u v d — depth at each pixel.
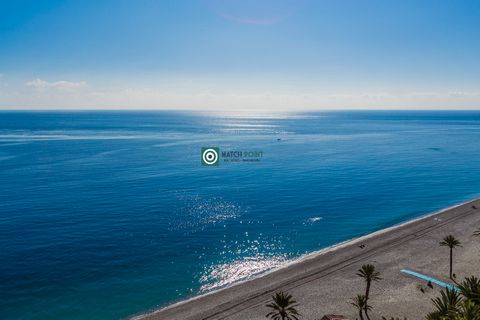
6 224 66.06
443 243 48.59
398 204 83.44
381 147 183.50
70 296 43.34
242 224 68.81
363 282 45.56
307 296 42.53
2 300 42.16
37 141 196.50
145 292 44.59
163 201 82.56
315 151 167.00
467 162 139.38
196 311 39.72
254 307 40.34
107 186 95.94
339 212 77.19
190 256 54.81
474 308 28.61
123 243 58.78
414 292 42.94
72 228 64.69
